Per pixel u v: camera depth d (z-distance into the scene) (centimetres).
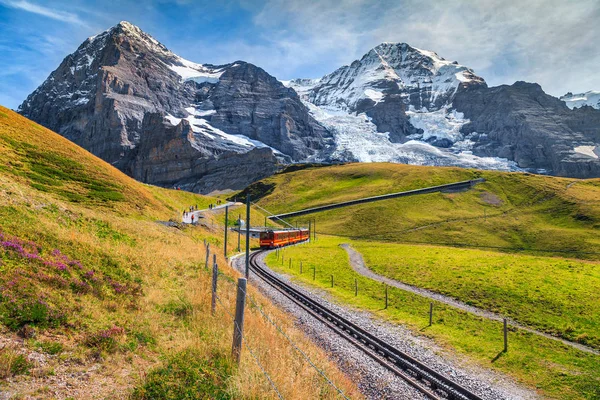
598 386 1816
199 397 893
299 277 4766
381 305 3409
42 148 6194
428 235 14450
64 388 844
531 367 2052
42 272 1398
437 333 2614
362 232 15188
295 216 18850
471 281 4159
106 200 5462
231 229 9538
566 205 16212
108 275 1762
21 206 2270
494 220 15838
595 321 2773
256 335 1495
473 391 1738
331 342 2172
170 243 3578
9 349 898
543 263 4809
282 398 943
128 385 924
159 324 1438
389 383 1683
